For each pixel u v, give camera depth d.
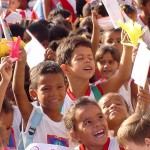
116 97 11.71
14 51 11.05
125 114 11.62
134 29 11.84
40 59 13.74
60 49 13.29
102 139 10.41
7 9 19.70
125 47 12.92
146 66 11.38
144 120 9.48
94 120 10.41
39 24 17.62
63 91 11.98
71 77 13.05
